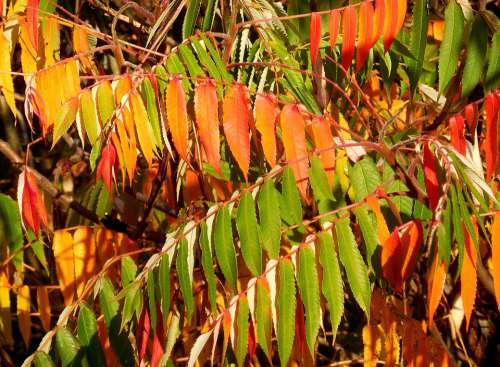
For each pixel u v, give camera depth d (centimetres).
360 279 123
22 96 259
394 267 122
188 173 164
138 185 213
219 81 129
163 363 142
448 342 254
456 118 140
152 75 136
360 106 201
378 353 173
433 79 198
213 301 130
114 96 137
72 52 247
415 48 154
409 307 220
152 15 182
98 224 196
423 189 145
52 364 135
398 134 162
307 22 178
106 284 147
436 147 125
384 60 175
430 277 118
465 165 125
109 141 133
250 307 127
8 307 175
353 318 268
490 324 247
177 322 155
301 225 132
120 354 145
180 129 128
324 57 183
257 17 170
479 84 193
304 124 131
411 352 163
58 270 166
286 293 123
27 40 151
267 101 128
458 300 224
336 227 125
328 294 123
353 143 132
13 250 173
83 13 246
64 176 243
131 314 135
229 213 129
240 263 176
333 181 138
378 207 127
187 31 162
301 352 136
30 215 146
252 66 170
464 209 116
